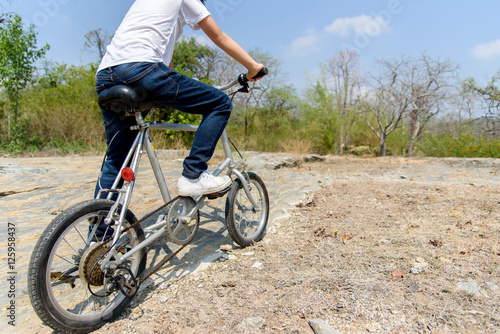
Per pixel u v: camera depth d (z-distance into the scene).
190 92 1.80
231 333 1.43
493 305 1.49
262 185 2.53
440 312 1.47
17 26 6.61
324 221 2.79
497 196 3.24
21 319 1.55
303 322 1.48
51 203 3.05
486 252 1.97
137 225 1.73
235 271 1.99
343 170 5.89
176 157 5.79
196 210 2.01
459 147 8.06
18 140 6.55
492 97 10.74
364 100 11.28
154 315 1.60
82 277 1.46
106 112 1.84
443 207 2.97
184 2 1.83
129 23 1.71
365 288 1.69
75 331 1.42
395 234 2.36
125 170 1.65
